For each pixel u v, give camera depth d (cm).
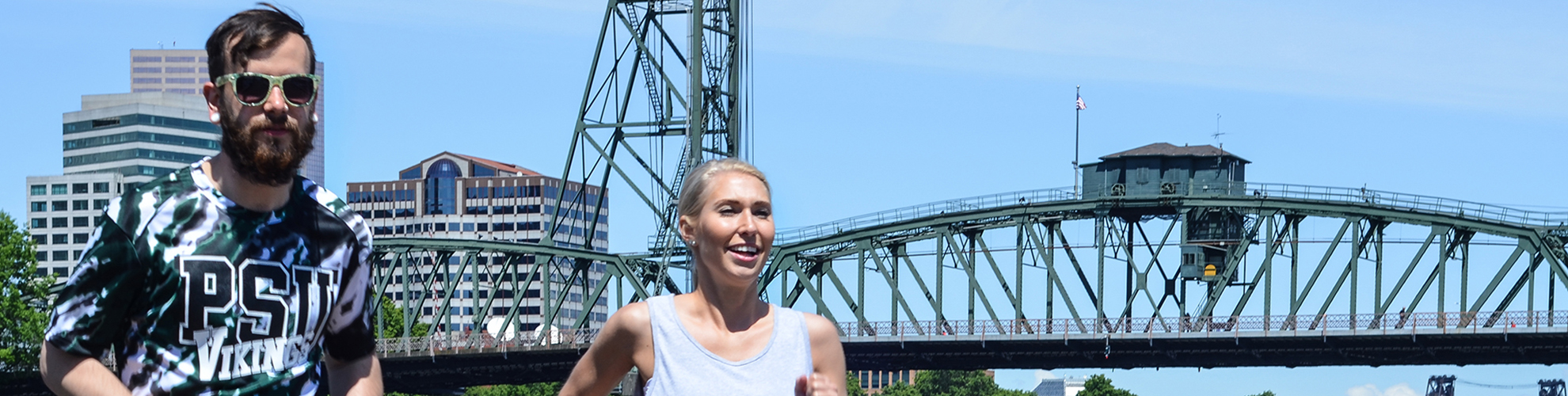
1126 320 7269
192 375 543
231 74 537
